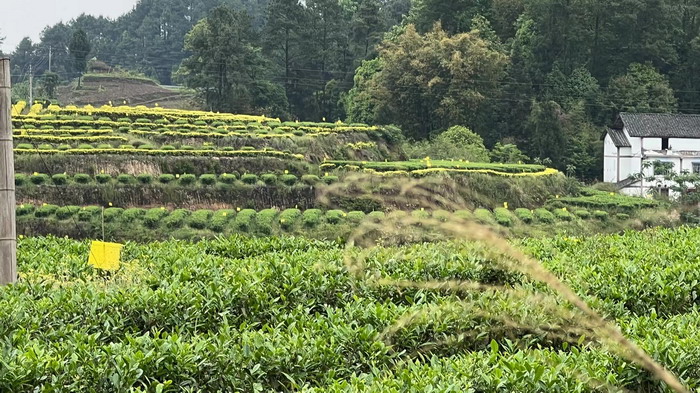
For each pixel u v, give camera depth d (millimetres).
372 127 55031
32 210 36500
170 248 18562
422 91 67562
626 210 38844
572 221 30469
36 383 8984
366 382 8719
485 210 29875
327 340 10281
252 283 12477
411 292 12695
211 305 11992
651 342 9492
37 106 53875
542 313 10414
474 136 61562
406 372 8617
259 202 40781
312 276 13148
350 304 11938
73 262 15914
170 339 9773
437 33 69812
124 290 12281
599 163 65312
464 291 12375
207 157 43625
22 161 41125
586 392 8641
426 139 67125
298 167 44344
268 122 54594
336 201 36625
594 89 71062
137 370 9117
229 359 9562
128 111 53000
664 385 9023
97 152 42375
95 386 9047
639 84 71125
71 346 9750
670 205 36594
